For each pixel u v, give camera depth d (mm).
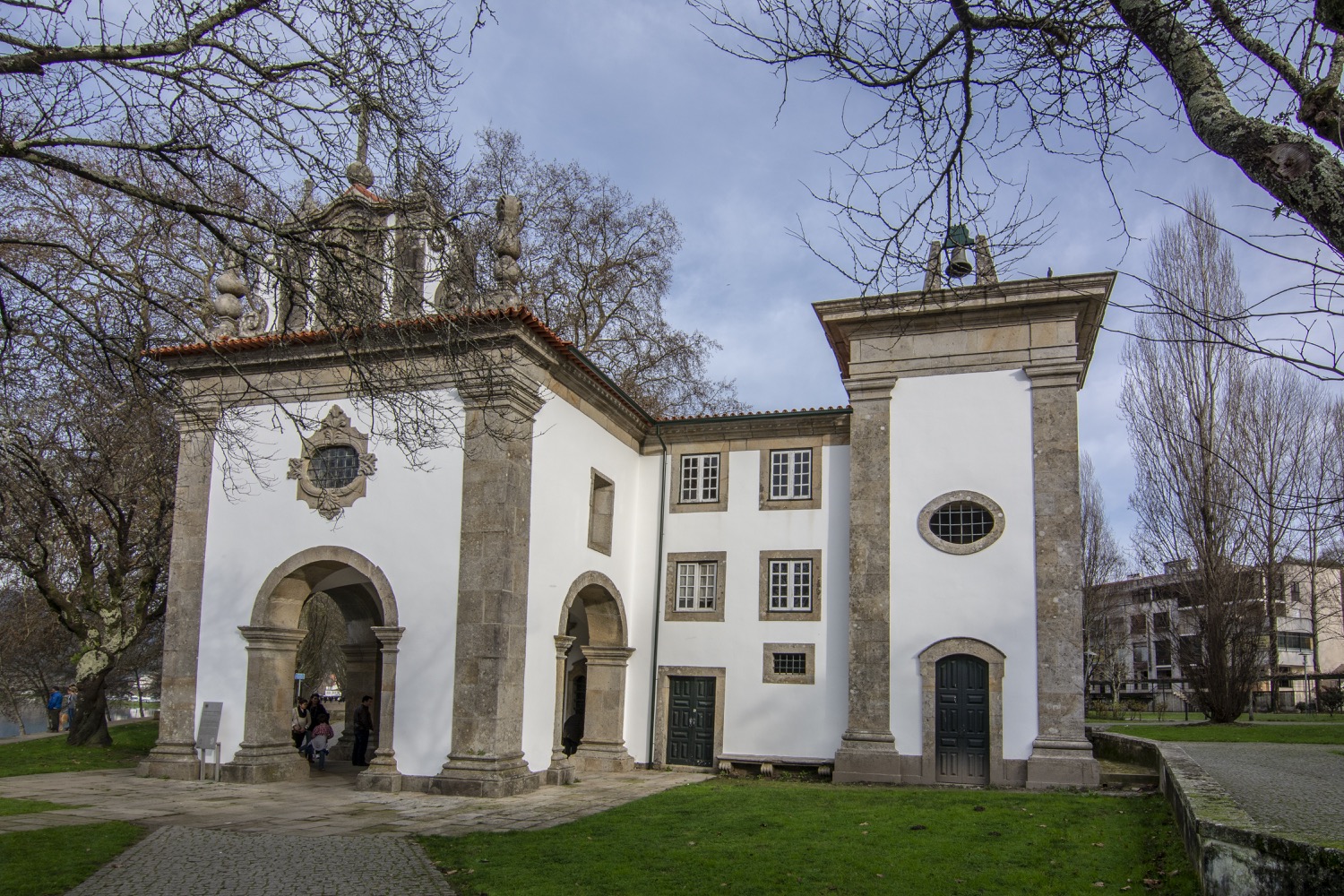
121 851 12219
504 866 11414
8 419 11992
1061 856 11719
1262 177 4879
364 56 8555
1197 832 9320
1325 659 63531
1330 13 4715
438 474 18531
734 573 23375
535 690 18766
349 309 9328
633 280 32188
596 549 22031
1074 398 20219
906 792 17672
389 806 16109
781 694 22422
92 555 25484
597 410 22297
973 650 19844
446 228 9742
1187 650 33094
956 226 7230
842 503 22922
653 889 10336
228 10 7980
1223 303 30531
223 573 19781
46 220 16688
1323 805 13266
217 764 18844
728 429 24062
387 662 18188
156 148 8148
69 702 35062
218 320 20750
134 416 20422
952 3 6438
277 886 10500
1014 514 20156
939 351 21281
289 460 19688
